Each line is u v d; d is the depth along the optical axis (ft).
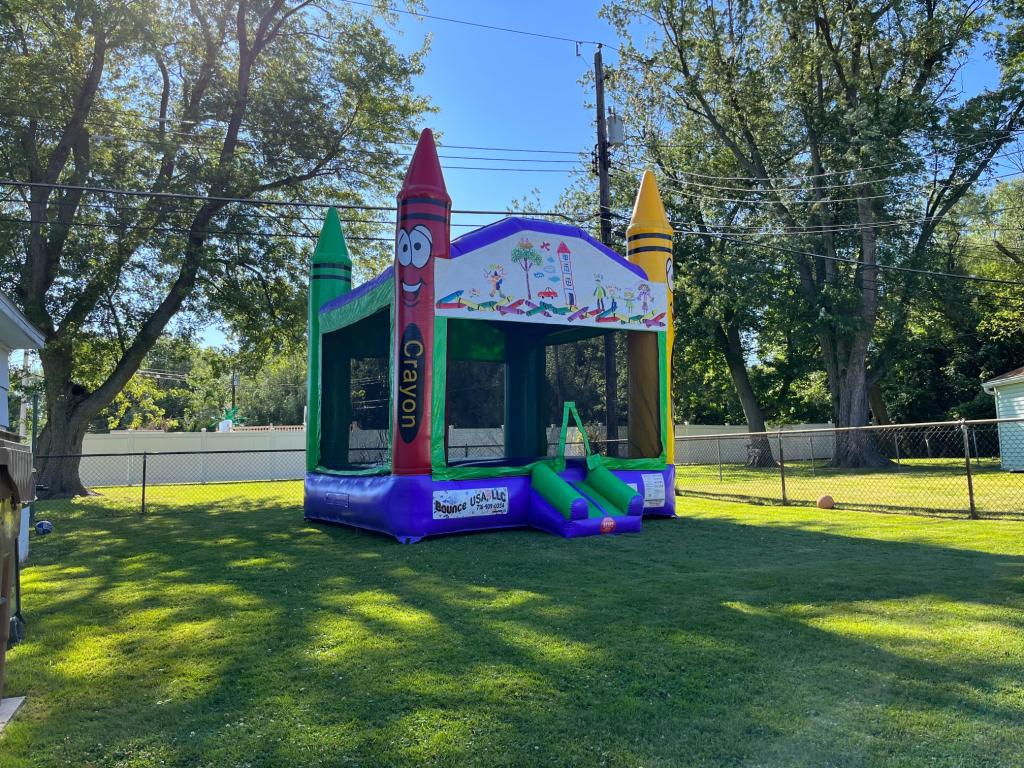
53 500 53.11
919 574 19.76
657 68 86.33
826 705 10.83
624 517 29.86
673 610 16.51
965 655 12.83
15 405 69.10
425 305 29.07
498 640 14.48
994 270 100.78
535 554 24.90
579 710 10.85
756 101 83.10
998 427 77.15
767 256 84.17
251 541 30.12
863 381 82.58
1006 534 26.71
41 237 54.39
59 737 10.30
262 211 61.21
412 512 28.27
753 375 122.01
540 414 43.19
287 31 63.98
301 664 13.32
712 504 42.16
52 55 51.62
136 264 57.52
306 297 62.90
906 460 94.43
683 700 11.16
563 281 32.22
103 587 20.98
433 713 10.83
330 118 62.59
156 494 57.88
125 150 57.26
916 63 79.61
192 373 87.04
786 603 16.92
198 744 9.98
